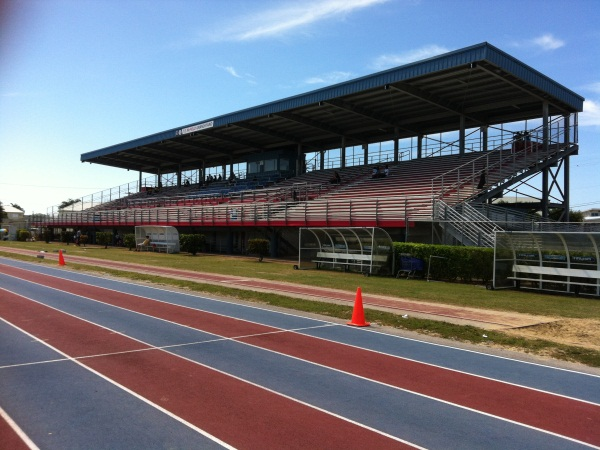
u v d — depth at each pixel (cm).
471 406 668
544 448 538
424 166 3812
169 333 1101
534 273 1919
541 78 3056
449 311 1434
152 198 6531
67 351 922
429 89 3341
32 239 7725
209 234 4638
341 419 608
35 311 1378
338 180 4269
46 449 510
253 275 2442
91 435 545
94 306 1479
